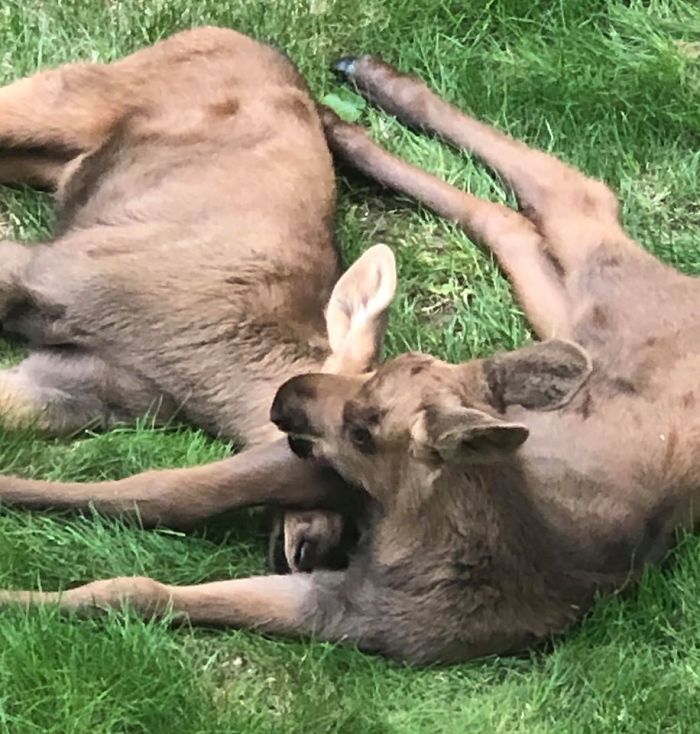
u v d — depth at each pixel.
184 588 3.35
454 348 3.78
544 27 4.15
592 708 3.39
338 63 4.03
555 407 3.29
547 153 3.97
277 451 3.40
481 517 3.33
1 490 3.38
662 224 4.00
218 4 4.01
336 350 3.45
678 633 3.47
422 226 3.90
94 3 3.95
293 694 3.35
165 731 3.26
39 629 3.26
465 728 3.36
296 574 3.40
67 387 3.53
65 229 3.63
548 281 3.78
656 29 4.19
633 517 3.47
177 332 3.51
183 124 3.65
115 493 3.40
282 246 3.57
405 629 3.36
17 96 3.63
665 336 3.63
